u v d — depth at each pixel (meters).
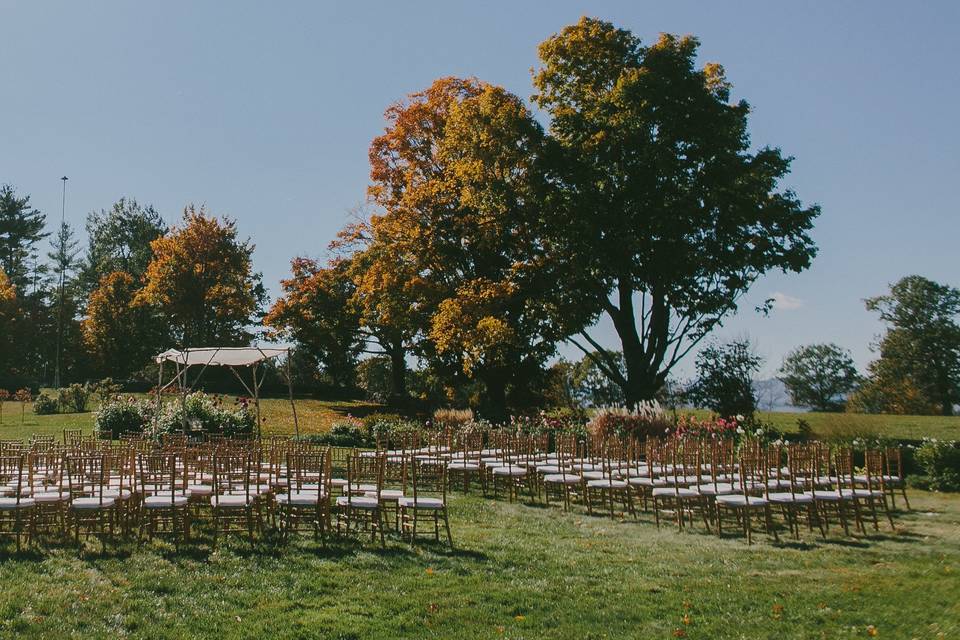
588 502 13.87
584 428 23.64
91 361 58.19
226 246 53.00
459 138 30.55
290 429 28.06
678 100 26.69
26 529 10.41
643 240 27.11
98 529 10.62
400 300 34.50
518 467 15.49
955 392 62.84
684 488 13.24
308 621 7.28
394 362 45.97
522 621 7.54
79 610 7.30
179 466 12.77
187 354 20.67
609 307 29.59
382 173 36.44
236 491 11.22
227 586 8.21
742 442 20.17
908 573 9.65
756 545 11.34
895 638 7.26
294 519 10.74
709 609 8.07
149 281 58.81
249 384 48.22
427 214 33.84
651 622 7.66
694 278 28.11
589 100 28.39
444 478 10.89
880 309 67.06
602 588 8.76
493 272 33.81
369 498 11.09
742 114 28.69
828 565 10.12
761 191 28.59
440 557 9.84
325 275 45.66
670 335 29.34
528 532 11.81
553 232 29.20
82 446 12.37
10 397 43.25
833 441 21.08
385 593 8.22
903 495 14.91
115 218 73.38
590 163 27.91
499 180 29.27
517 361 33.41
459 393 41.34
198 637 6.83
